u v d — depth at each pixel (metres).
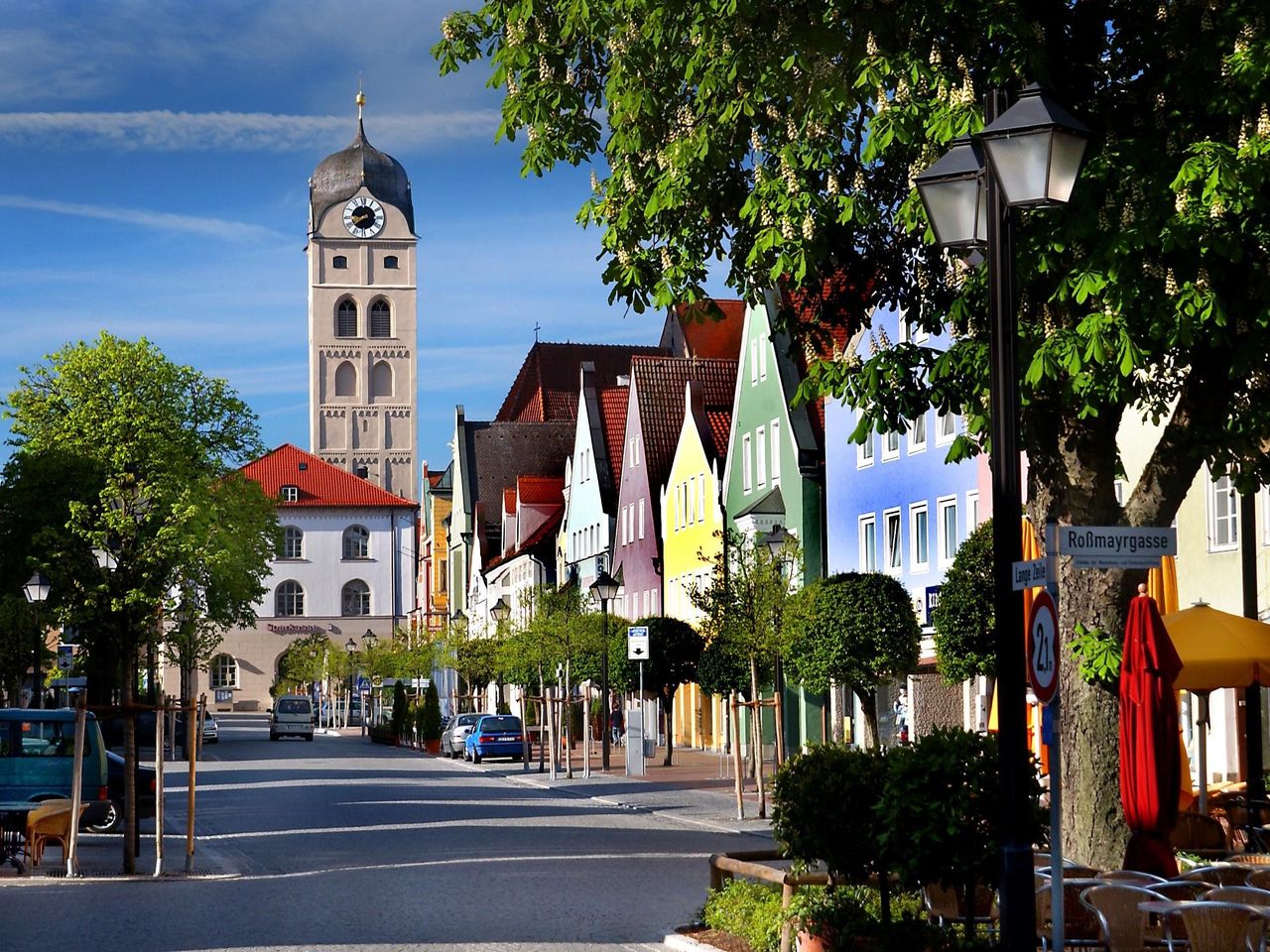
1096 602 17.23
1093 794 17.19
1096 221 14.51
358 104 166.50
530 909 18.42
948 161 11.65
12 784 29.98
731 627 34.53
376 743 92.12
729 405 70.25
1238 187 14.04
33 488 55.97
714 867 17.36
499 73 17.48
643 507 71.69
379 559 135.75
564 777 50.69
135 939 16.48
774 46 15.68
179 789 46.44
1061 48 15.71
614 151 17.12
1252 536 20.81
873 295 18.77
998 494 11.08
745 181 17.06
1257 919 11.93
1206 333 15.36
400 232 164.12
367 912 18.34
